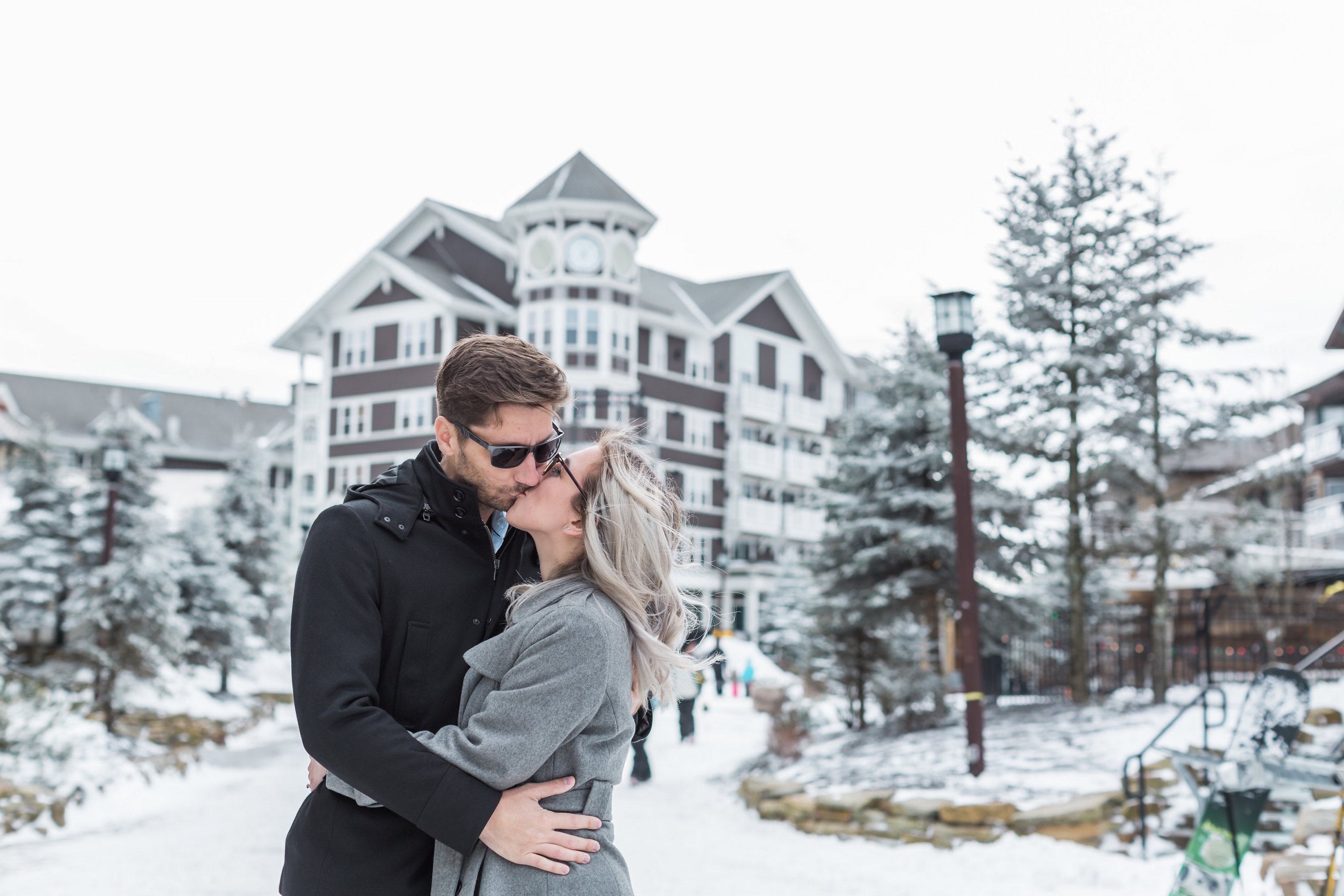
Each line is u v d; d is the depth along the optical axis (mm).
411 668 2441
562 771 2426
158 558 21391
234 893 8375
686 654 2676
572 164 45688
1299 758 6363
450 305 43906
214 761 20125
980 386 16062
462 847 2238
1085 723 13523
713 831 10914
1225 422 15547
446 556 2488
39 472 28469
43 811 12188
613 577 2512
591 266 43688
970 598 11242
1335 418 42250
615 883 2395
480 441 2432
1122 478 16031
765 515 53531
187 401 82500
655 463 2738
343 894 2371
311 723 2260
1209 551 16297
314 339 51531
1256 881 6816
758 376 54906
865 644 16766
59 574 28031
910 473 16359
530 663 2359
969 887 7781
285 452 73688
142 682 21562
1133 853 8406
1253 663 20500
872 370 16891
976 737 10922
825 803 10461
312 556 2398
